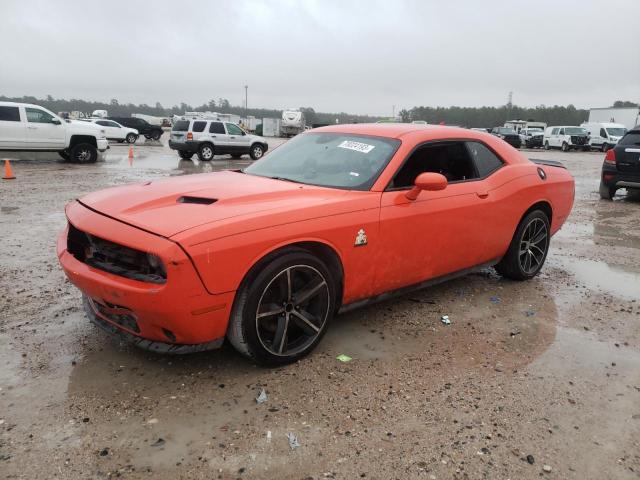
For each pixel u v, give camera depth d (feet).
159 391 9.66
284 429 8.68
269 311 10.21
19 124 52.70
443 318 13.53
